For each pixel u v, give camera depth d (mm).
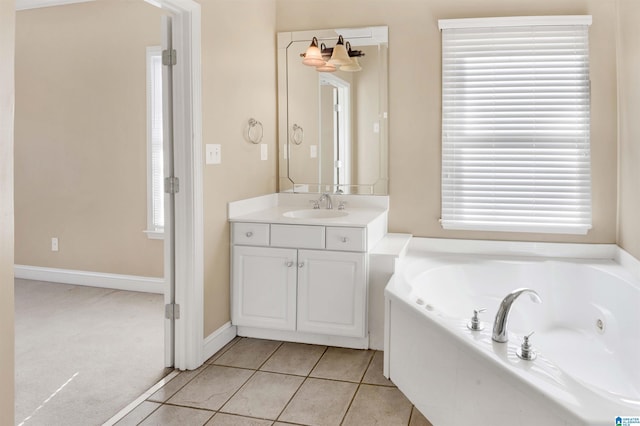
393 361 2582
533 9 3410
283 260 3084
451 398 2027
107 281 4457
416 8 3574
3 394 822
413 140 3623
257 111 3537
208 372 2730
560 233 3436
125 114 4297
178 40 2646
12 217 836
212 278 2961
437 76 3561
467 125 3523
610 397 1506
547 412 1519
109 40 4293
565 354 2807
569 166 3398
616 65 3307
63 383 2588
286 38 3824
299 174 3861
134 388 2529
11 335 837
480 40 3477
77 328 3445
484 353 1807
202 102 2787
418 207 3643
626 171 3143
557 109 3395
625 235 3162
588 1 3328
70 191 4516
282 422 2207
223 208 3080
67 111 4461
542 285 3258
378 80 3656
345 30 3695
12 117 833
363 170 3721
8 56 824
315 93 3793
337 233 2984
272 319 3131
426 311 2250
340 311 3008
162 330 3410
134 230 4348
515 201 3482
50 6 4445
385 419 2238
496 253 3529
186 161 2684
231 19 3123
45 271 4672
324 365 2822
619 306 2787
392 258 2973
